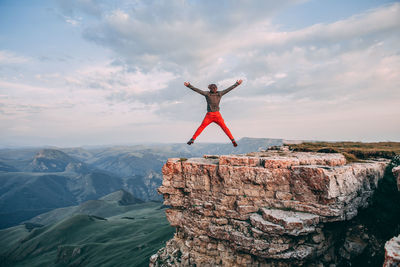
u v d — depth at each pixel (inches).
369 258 471.5
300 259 468.4
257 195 559.5
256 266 525.3
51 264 4094.5
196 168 662.5
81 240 5196.9
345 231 525.7
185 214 700.0
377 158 690.2
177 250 708.0
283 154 700.0
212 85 434.3
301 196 508.4
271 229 480.1
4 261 4938.5
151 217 6545.3
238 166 589.0
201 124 441.7
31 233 6048.2
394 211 499.5
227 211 581.9
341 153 686.5
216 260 596.4
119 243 4094.5
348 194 492.7
